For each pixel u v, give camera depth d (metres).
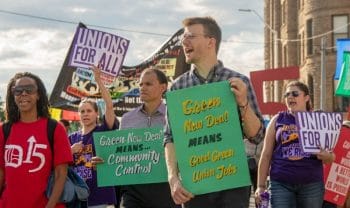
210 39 5.15
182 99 5.05
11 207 5.93
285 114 7.46
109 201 8.02
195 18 5.18
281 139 7.34
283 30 51.19
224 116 5.00
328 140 7.21
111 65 9.91
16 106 6.07
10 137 6.03
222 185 4.97
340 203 8.65
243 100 4.88
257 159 7.65
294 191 7.30
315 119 7.20
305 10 43.00
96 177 8.05
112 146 7.32
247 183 4.97
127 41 9.94
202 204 5.05
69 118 13.23
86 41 9.83
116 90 14.02
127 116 7.59
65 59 12.05
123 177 7.25
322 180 7.39
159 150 7.25
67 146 6.05
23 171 5.95
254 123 4.93
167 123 5.27
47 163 5.98
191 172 5.00
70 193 6.16
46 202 5.99
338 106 39.88
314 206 7.28
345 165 8.62
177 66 13.86
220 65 5.21
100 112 11.80
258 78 17.50
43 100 6.09
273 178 7.34
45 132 6.00
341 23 40.69
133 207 7.27
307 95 7.59
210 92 5.02
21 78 6.02
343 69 13.05
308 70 42.06
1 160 6.11
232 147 4.99
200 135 5.02
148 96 7.37
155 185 7.21
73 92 12.06
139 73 14.00
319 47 41.16
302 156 7.24
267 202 7.33
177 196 5.00
